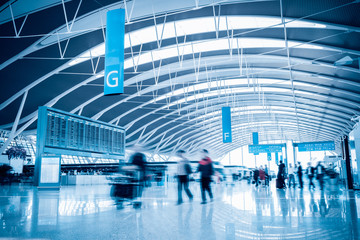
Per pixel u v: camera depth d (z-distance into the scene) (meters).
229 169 44.97
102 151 40.75
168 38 30.75
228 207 10.45
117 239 5.30
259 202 12.32
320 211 9.09
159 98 48.78
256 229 6.13
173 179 42.03
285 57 33.41
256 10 23.56
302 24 25.36
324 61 32.19
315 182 37.78
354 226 6.41
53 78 33.19
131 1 22.47
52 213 8.91
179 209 9.95
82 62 31.88
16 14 21.33
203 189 12.22
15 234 5.74
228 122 34.06
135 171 10.98
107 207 10.64
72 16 23.02
